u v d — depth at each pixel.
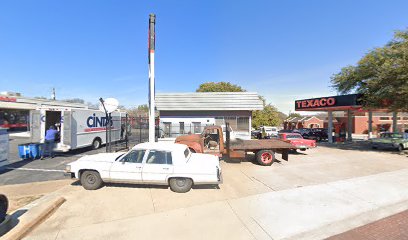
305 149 17.89
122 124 19.20
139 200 6.83
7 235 4.66
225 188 8.02
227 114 19.94
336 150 18.61
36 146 12.56
